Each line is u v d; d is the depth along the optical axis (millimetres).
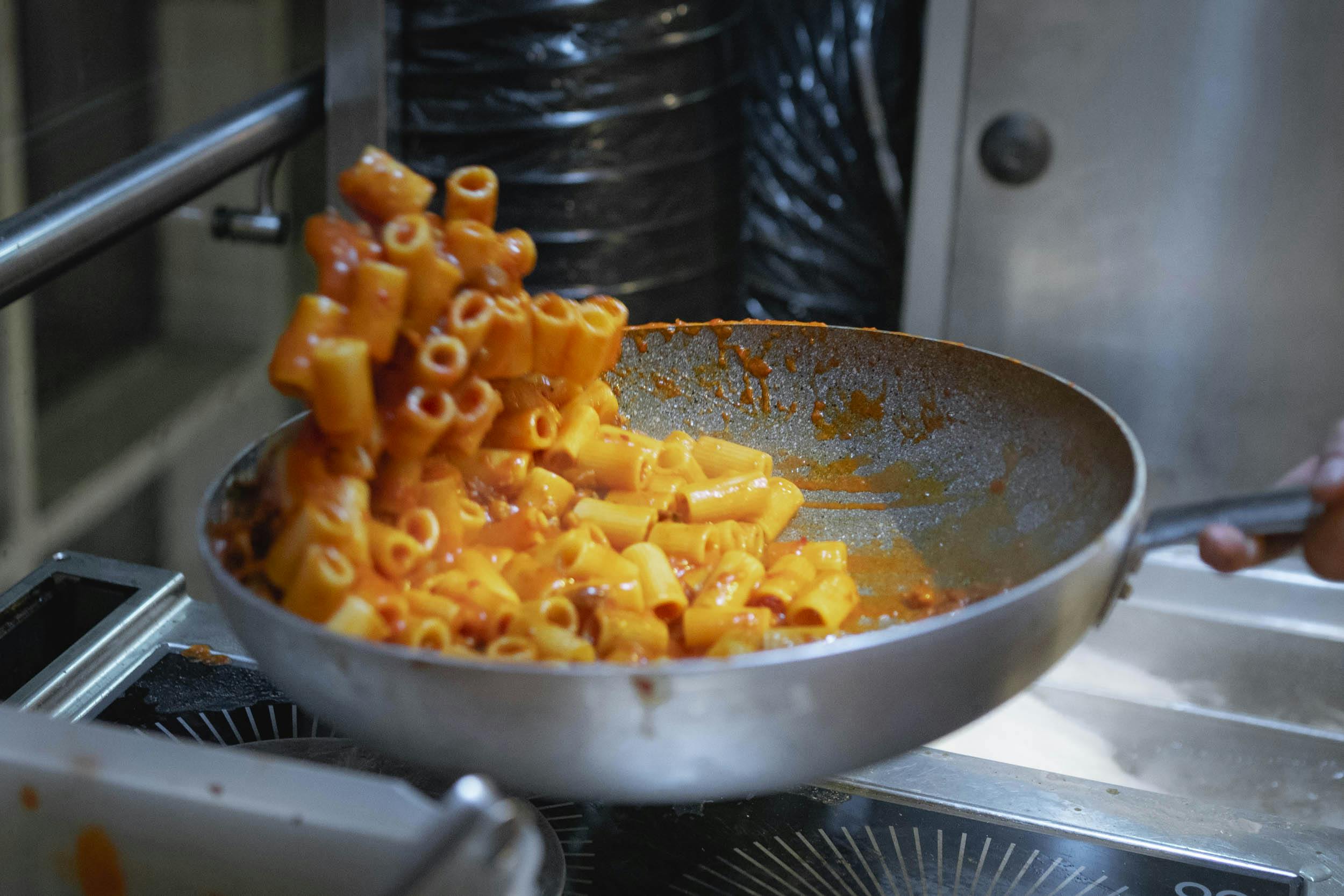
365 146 1321
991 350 1438
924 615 882
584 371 906
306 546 792
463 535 864
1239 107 1312
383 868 679
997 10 1336
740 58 1420
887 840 826
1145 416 1413
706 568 896
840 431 961
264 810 687
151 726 867
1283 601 1243
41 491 1561
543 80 1303
